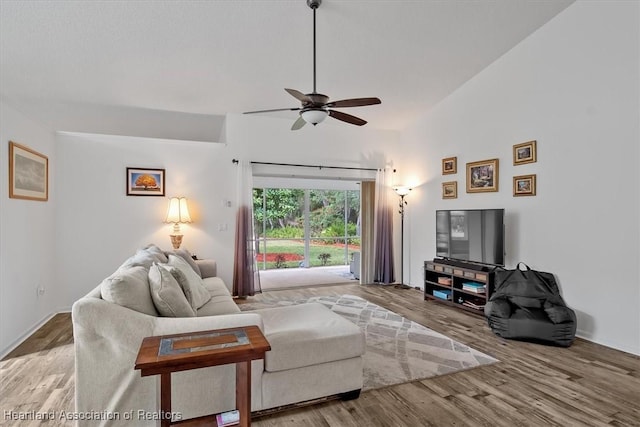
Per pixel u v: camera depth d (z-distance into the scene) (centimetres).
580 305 352
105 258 461
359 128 604
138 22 319
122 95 429
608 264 329
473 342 340
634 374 272
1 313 306
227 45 363
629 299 315
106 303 192
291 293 549
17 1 281
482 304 438
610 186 328
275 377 215
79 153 451
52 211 430
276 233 823
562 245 369
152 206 482
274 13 328
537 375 271
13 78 371
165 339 180
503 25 377
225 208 518
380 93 497
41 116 455
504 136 432
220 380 204
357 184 869
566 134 364
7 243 318
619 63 320
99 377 187
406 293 551
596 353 313
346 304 480
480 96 466
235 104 485
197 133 562
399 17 348
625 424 209
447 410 223
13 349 319
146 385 192
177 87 428
